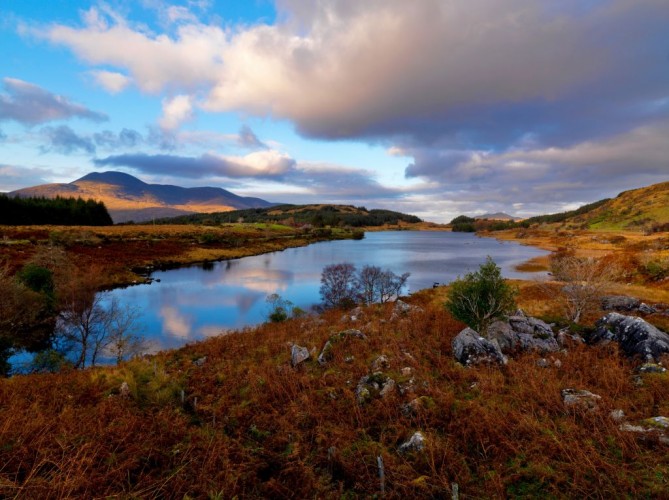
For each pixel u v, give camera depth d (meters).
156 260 76.00
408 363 13.57
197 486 7.07
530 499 6.55
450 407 9.99
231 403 11.56
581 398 9.65
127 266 67.00
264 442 9.18
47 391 12.34
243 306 41.44
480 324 17.11
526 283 42.22
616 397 10.08
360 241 175.75
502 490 6.69
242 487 7.29
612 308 26.94
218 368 15.50
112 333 26.39
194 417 10.83
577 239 141.88
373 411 10.16
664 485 6.34
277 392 11.86
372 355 14.90
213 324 34.12
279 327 25.39
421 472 7.48
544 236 185.25
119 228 125.81
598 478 6.66
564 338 15.95
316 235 182.88
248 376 13.69
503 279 17.69
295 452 8.29
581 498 6.41
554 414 9.30
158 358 18.44
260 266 77.06
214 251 95.44
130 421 9.44
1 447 8.00
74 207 139.50
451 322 20.03
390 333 18.12
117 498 6.52
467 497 6.64
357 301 42.00
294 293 49.56
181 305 41.59
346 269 47.03
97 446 8.00
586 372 12.05
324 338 18.55
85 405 11.27
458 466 7.44
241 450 8.61
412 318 21.53
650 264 45.03
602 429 8.30
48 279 32.81
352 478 7.55
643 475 6.63
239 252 100.12
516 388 10.96
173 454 8.25
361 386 11.68
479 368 12.62
